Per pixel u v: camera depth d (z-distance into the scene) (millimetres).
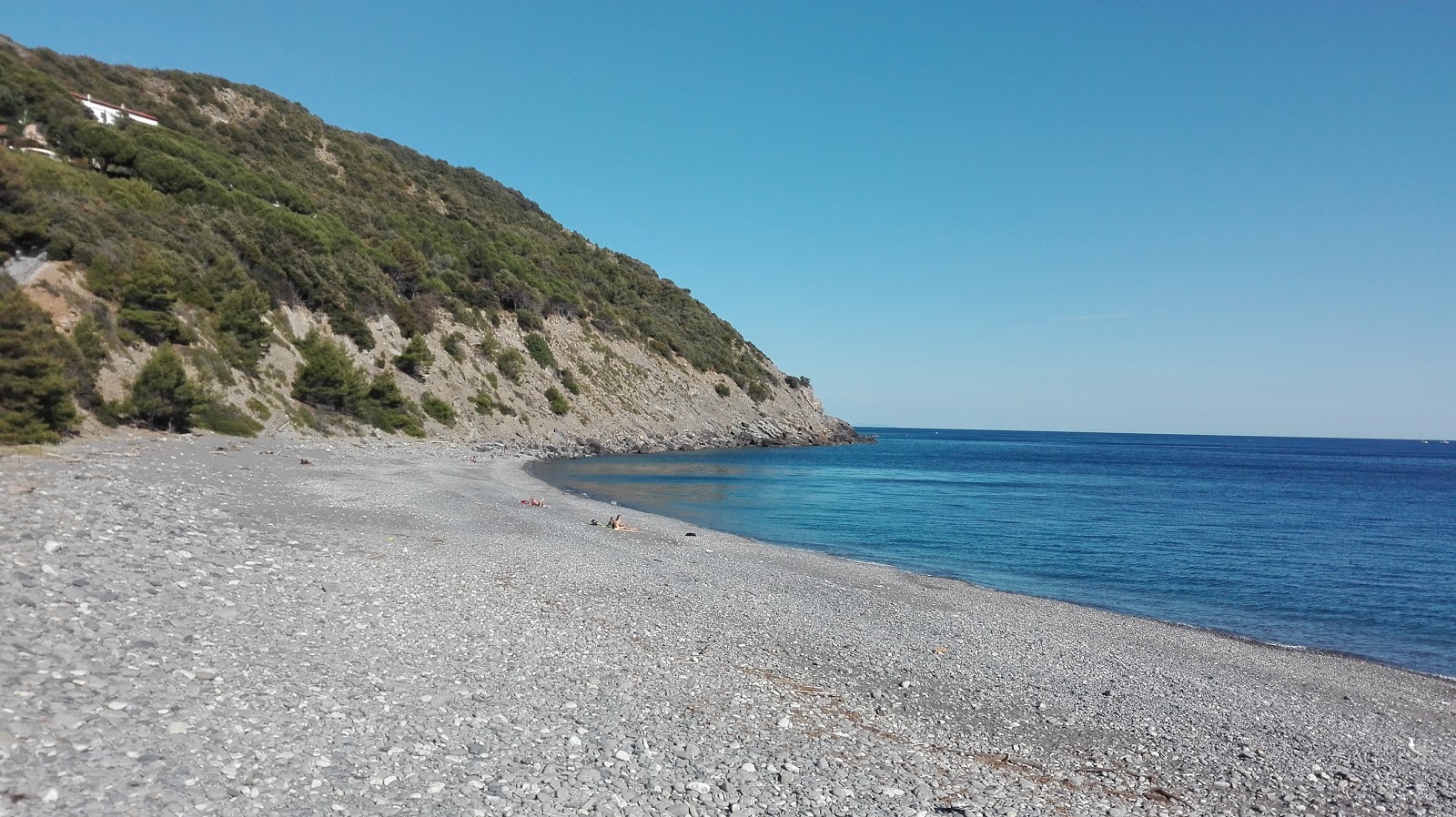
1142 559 35125
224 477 29172
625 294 120062
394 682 10523
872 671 15078
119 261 42688
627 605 18453
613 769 8734
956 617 20875
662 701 11602
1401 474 110625
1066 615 22703
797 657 15578
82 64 82250
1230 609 25984
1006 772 10609
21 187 39594
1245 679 17016
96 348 37062
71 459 25625
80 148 55188
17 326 30000
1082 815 9227
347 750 8109
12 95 57188
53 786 6121
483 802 7469
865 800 8836
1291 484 86250
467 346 77312
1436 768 12203
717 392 115438
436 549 22562
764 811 8234
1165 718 13773
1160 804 10039
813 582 24156
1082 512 53281
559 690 11367
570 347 94375
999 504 57219
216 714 8305
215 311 49781
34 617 9898
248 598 13422
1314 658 19672
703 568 24938
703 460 85312
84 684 8242
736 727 10859
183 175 58875
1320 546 39812
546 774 8281
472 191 125000
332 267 64688
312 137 99188
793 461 94500
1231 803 10297
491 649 13008
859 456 115625
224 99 94375
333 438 52094
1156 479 92000
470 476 47000
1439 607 26562
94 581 11977
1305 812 10211
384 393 61062
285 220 62781
